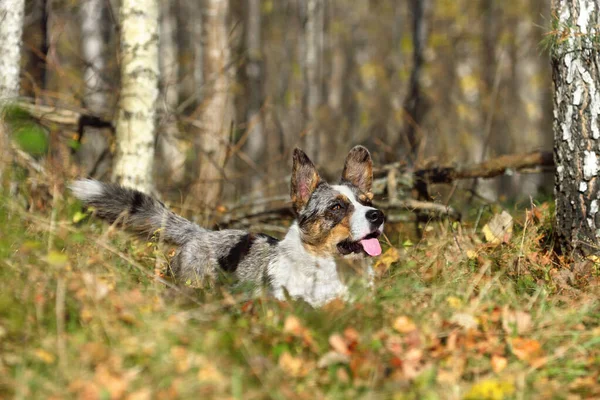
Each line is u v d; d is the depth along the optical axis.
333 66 28.83
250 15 25.03
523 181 24.70
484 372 5.70
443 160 14.77
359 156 8.91
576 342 6.12
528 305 6.76
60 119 12.46
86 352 5.16
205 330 5.72
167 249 9.03
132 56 10.84
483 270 7.24
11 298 5.86
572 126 8.57
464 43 27.36
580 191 8.57
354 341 5.75
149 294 6.61
